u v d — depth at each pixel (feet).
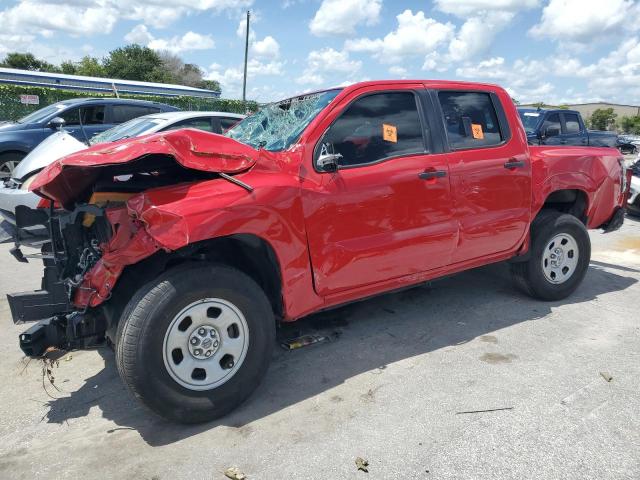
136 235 9.28
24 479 8.64
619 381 11.41
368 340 13.65
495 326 14.49
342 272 11.54
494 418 10.03
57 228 11.24
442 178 12.80
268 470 8.71
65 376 12.13
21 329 14.69
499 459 8.87
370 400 10.77
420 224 12.57
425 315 15.29
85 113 32.86
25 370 12.42
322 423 10.00
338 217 11.26
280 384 11.50
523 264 15.83
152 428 10.00
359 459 8.87
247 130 14.03
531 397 10.77
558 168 15.51
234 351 10.14
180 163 9.68
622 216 17.78
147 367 9.17
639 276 19.65
